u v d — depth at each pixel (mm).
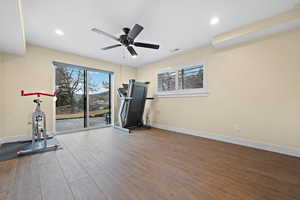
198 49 3363
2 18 1668
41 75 3219
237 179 1512
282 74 2199
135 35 2135
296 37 2080
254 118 2498
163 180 1492
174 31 2553
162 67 4309
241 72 2646
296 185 1402
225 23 2281
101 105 4578
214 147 2549
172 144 2736
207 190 1326
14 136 2891
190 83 3592
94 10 1921
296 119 2088
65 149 2436
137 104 4195
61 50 3471
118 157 2096
